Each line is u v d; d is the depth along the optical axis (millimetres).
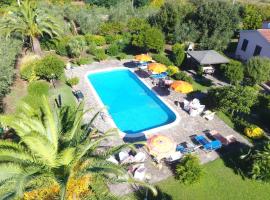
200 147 19703
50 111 12406
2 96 23156
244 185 16922
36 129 11969
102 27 39625
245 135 21453
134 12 46438
